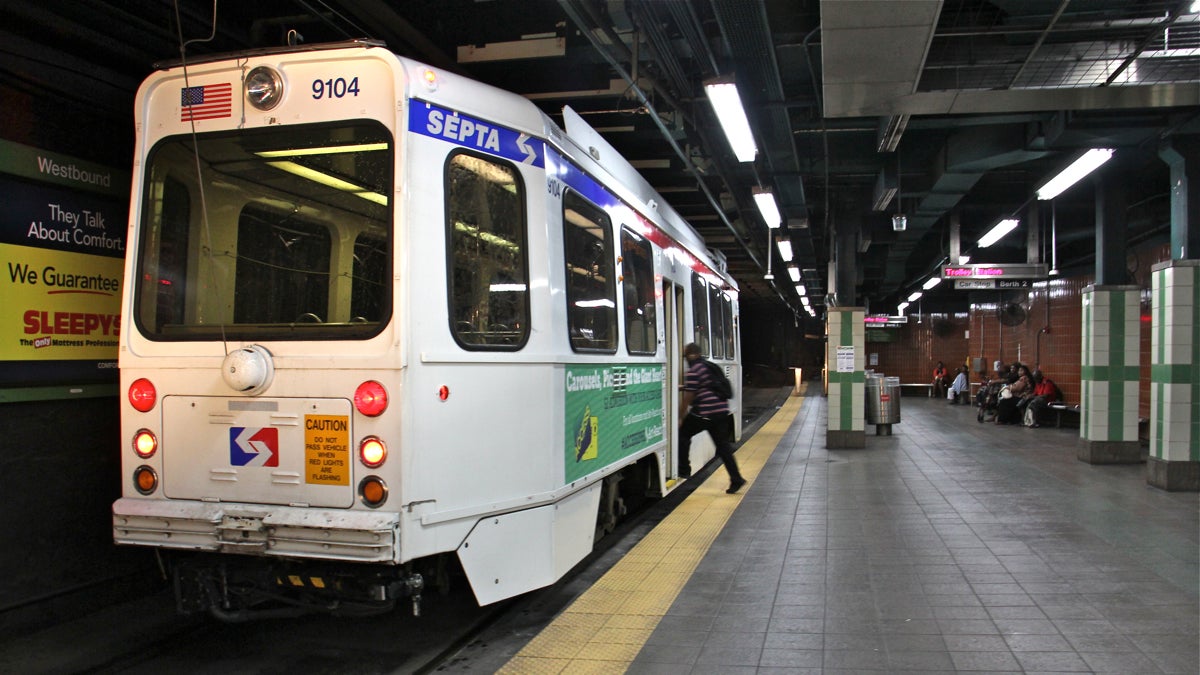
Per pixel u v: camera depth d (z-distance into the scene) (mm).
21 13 4543
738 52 7727
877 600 5141
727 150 11703
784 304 49344
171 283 4379
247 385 3971
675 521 7648
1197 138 9438
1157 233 15633
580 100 9844
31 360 4770
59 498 4961
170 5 5516
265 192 4262
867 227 17875
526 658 4266
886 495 9023
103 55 5195
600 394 5805
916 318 41219
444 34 8359
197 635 4805
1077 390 18875
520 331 4691
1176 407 9023
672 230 8805
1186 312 8938
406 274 3965
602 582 5625
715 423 9172
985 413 20422
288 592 4266
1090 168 10539
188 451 4207
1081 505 8234
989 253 23031
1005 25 6824
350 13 6758
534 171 4848
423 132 4137
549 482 4793
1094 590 5285
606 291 6152
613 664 4152
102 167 5273
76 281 5066
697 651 4305
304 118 4191
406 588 4035
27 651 4504
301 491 4000
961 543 6645
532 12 8344
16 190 4719
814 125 11211
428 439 3996
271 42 6629
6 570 4637
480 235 4461
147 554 5586
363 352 3959
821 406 27125
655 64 8148
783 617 4832
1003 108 7836
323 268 4141
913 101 7648
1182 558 6094
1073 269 21766
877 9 5523
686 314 9680
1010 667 3994
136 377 4316
